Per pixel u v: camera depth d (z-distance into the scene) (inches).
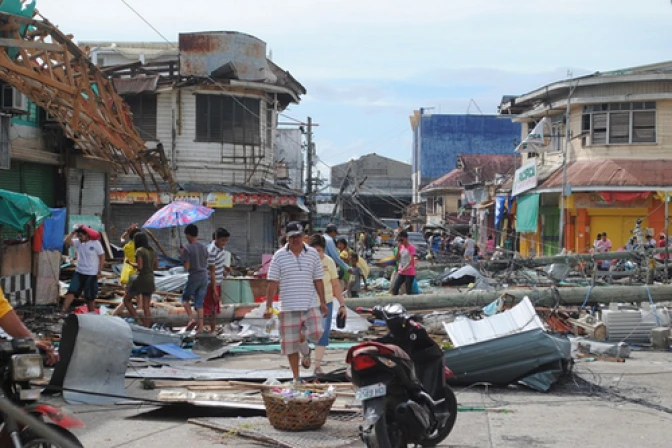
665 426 293.6
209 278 551.2
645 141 1315.2
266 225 1467.8
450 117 2891.2
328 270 392.8
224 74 1330.0
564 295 602.9
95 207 964.0
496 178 1909.4
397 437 242.8
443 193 2464.3
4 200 527.5
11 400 187.2
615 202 1274.6
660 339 504.1
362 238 1748.3
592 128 1350.9
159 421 298.7
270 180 1459.2
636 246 1011.9
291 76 1496.1
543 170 1461.6
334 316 544.7
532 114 1504.7
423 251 1577.3
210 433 281.1
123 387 338.6
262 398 310.3
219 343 484.7
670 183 1245.7
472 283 932.0
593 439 274.5
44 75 594.9
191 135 1344.7
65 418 188.9
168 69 1346.0
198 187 1298.0
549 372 358.6
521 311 393.7
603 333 524.7
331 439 267.6
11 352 190.4
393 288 729.6
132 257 667.4
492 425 294.7
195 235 524.1
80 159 874.1
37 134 827.4
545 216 1499.8
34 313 563.5
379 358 237.1
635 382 382.3
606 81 1309.1
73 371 329.7
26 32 595.2
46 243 623.2
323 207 2178.9
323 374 362.6
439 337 502.3
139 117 1341.0
